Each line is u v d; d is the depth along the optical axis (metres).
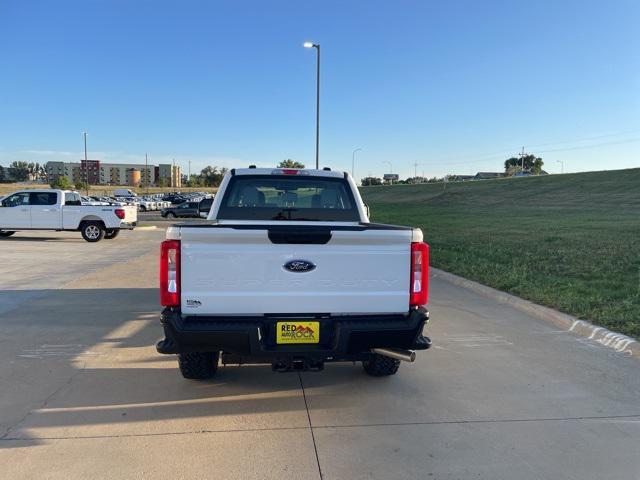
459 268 11.41
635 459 3.45
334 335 3.89
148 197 68.25
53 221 18.80
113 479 3.12
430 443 3.62
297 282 3.84
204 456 3.40
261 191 5.62
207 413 4.07
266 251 3.80
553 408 4.25
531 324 7.04
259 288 3.81
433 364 5.34
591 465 3.37
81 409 4.12
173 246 3.73
